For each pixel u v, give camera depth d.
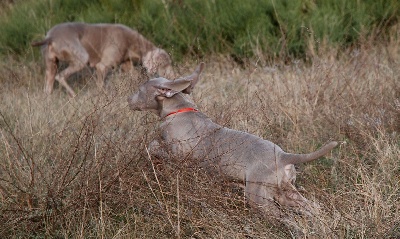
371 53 18.11
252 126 12.38
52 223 10.01
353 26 20.17
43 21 22.64
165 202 9.59
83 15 22.78
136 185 10.18
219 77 17.08
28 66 19.80
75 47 18.84
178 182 9.98
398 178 10.68
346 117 12.96
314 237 8.92
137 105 11.40
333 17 20.03
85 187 10.15
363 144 12.04
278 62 18.86
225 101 13.67
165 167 10.32
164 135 11.05
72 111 13.90
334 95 13.92
